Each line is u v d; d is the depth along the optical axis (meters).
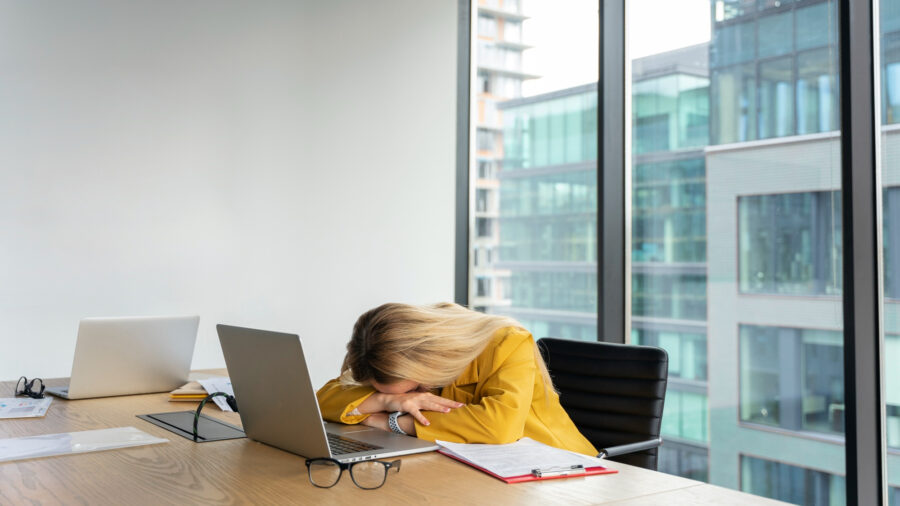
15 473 1.42
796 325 2.72
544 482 1.38
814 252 2.66
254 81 3.81
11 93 3.23
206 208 3.68
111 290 3.44
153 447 1.65
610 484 1.37
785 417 2.76
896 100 2.49
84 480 1.38
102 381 2.29
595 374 2.31
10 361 3.22
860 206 2.50
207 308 3.68
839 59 2.57
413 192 4.27
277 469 1.46
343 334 4.05
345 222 4.05
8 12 3.22
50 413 2.06
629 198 3.45
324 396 1.94
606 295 3.44
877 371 2.51
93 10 3.40
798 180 2.71
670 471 3.22
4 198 3.21
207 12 3.68
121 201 3.46
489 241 4.27
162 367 2.39
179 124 3.61
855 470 2.48
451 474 1.42
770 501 1.27
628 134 3.44
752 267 2.88
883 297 2.53
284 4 3.89
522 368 1.82
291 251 3.90
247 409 1.68
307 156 3.95
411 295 4.25
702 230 3.08
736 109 2.94
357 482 1.37
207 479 1.38
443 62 4.37
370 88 4.13
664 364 2.20
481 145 4.34
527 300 3.99
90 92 3.40
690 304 3.14
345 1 4.06
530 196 3.98
